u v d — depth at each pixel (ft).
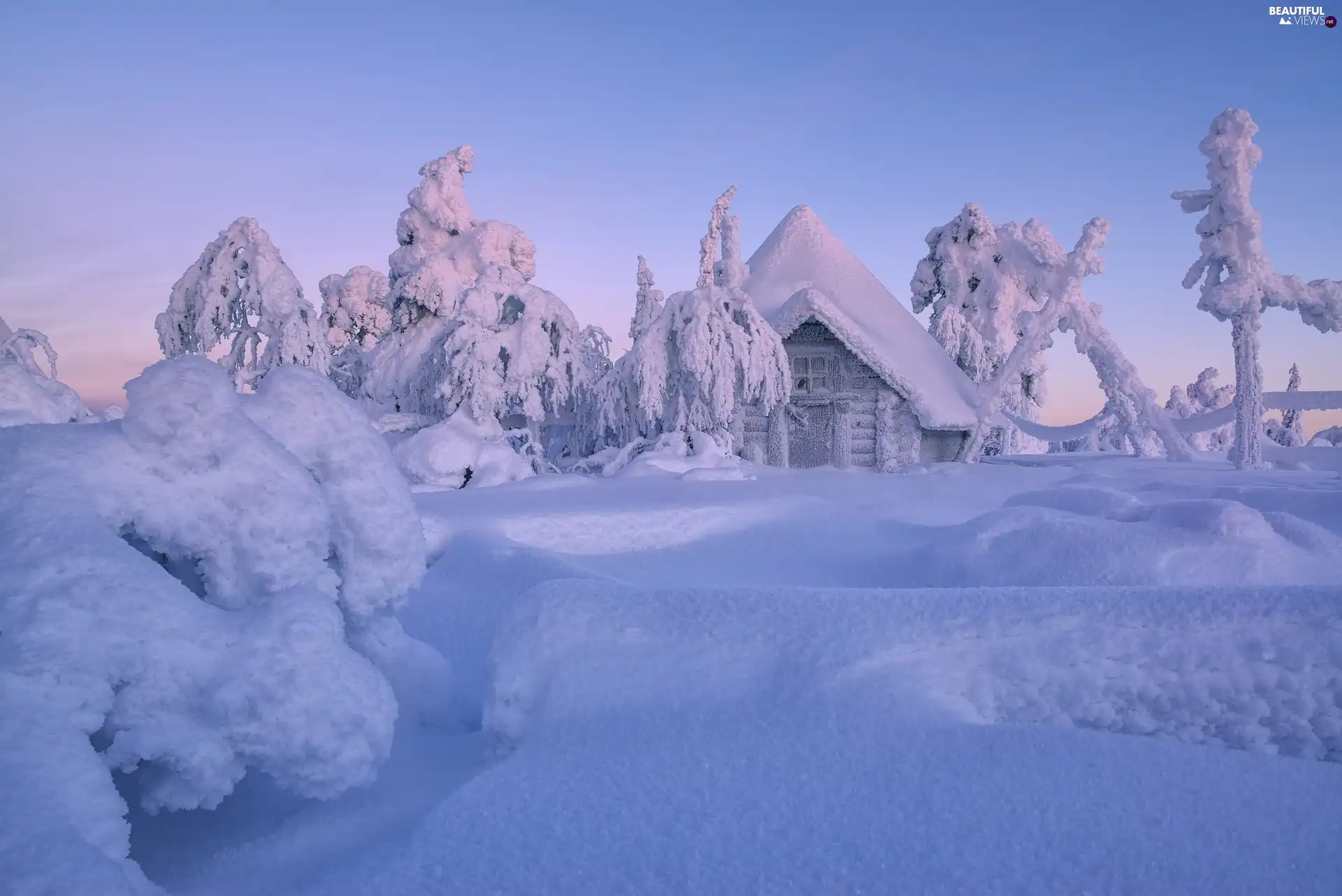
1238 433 67.46
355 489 13.24
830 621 12.31
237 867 9.41
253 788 11.44
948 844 8.29
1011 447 116.47
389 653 14.33
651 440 71.82
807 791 9.36
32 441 10.46
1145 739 10.06
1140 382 75.77
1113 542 23.65
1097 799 8.83
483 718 12.64
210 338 78.59
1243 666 10.84
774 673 11.74
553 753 10.88
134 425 10.92
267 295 74.02
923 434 80.02
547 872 8.38
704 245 91.20
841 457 77.00
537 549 29.48
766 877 8.05
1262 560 21.85
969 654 11.59
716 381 67.77
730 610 12.78
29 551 9.01
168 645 9.16
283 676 9.45
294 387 13.47
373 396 91.91
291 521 11.37
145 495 10.78
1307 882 7.54
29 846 7.03
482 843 8.95
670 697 11.67
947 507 47.42
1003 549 25.84
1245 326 66.44
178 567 11.95
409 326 94.84
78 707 8.36
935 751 9.89
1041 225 77.20
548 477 58.95
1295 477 56.13
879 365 74.84
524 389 69.26
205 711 9.16
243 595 11.25
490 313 68.33
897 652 11.62
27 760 7.65
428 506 42.16
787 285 85.40
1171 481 54.19
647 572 32.89
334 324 127.85
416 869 8.57
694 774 9.91
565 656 12.42
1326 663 10.64
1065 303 76.02
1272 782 9.16
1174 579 21.80
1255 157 65.16
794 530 40.11
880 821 8.74
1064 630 11.59
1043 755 9.67
